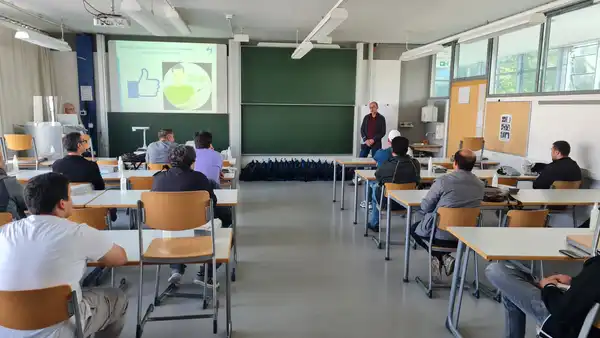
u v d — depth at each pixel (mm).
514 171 5547
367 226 4980
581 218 4723
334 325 2904
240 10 6219
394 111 8977
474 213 3197
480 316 3055
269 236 4898
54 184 1782
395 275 3812
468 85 7871
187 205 2457
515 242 2529
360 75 9047
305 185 8219
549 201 3734
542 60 5973
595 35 5051
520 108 6391
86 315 1908
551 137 5746
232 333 2760
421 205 3510
